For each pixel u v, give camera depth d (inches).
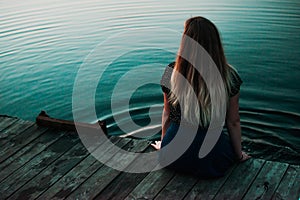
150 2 525.0
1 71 312.0
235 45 343.6
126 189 120.0
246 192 114.8
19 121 165.8
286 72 288.5
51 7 522.3
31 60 331.6
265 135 207.5
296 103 242.7
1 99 267.1
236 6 476.7
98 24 425.1
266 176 121.0
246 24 399.9
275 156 186.1
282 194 113.0
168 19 430.0
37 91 275.6
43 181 126.0
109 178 125.6
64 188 122.1
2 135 155.5
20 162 137.0
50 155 140.3
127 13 466.6
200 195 115.0
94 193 119.1
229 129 120.5
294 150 192.2
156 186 120.3
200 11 459.2
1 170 132.9
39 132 156.4
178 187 119.1
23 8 519.5
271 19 415.5
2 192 121.5
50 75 300.4
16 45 368.2
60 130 157.1
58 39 380.8
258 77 282.0
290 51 327.0
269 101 246.7
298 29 380.8
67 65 318.0
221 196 114.0
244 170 124.3
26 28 419.5
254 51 328.5
